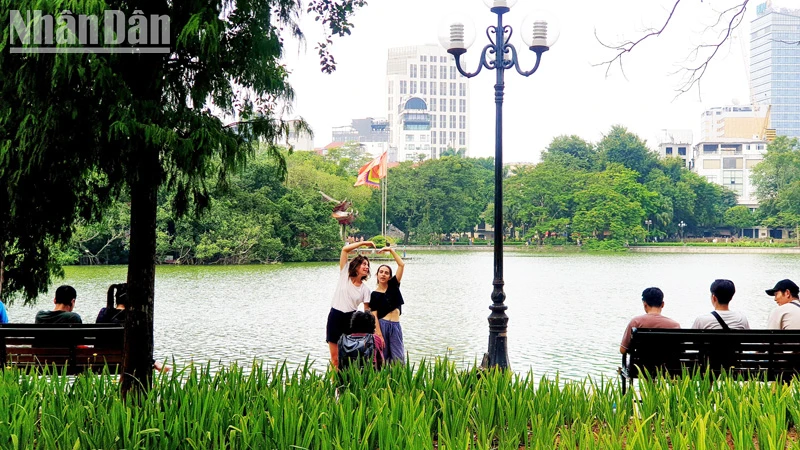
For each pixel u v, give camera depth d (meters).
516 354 18.84
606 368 16.77
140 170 7.53
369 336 8.84
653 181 131.38
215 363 17.12
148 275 7.78
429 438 5.76
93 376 8.00
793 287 9.84
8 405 6.66
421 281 48.09
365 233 115.50
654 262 79.56
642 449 5.71
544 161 134.38
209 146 7.18
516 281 48.66
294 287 42.03
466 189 124.75
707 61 11.19
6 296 14.78
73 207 8.77
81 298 34.12
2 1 6.69
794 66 181.38
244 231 69.94
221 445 5.90
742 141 168.12
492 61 11.23
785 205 125.19
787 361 8.89
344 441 6.00
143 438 6.18
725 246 118.75
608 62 11.30
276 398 6.76
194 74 7.75
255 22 7.73
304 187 81.62
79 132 7.06
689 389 7.50
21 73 6.92
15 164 7.73
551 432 6.38
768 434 6.03
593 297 36.41
